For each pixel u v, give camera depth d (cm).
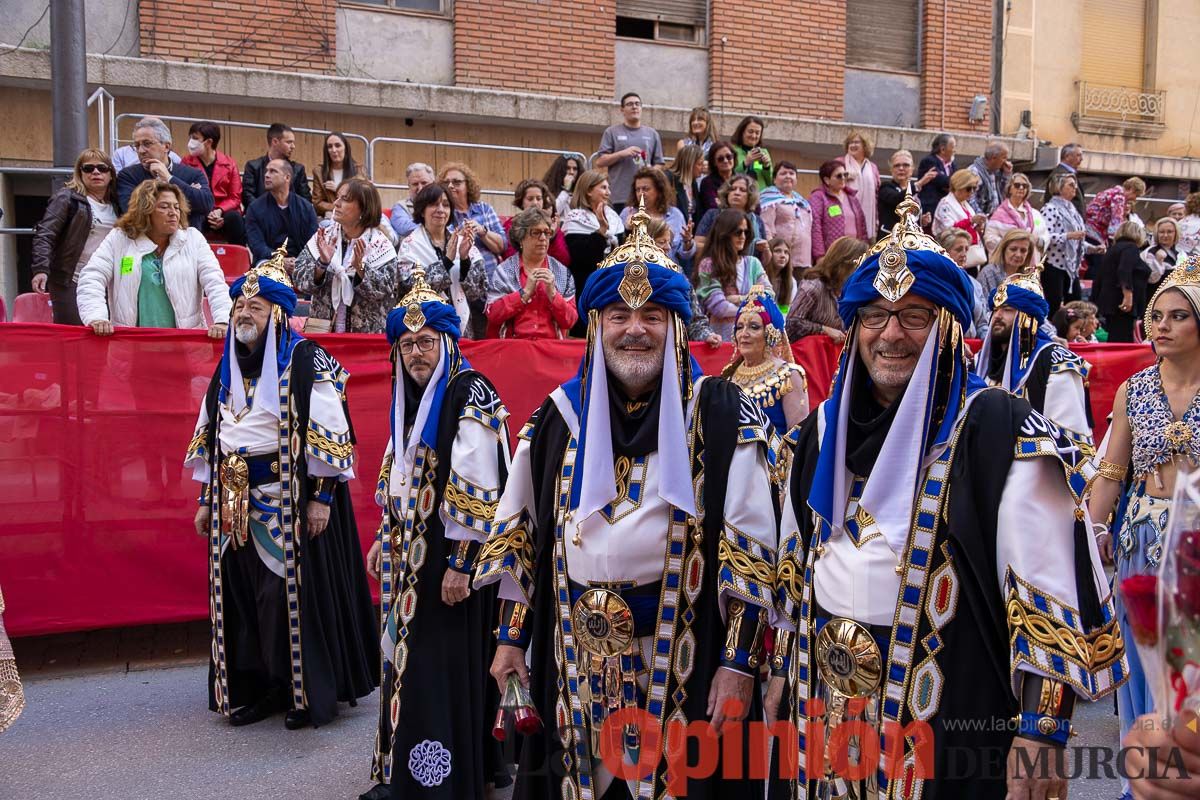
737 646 284
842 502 256
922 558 243
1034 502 235
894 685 243
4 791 425
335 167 849
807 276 697
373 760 420
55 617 558
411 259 667
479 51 1078
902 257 247
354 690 523
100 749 469
